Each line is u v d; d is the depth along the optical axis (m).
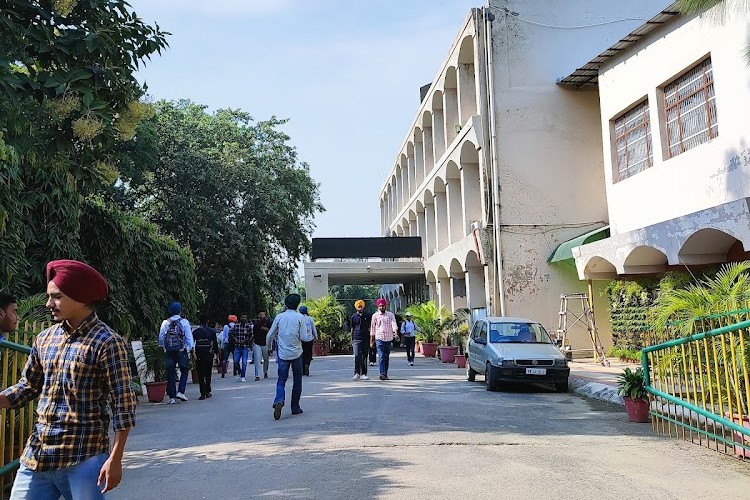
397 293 50.62
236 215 33.09
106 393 3.63
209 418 10.86
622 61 17.44
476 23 23.28
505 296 22.09
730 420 6.96
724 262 13.60
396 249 35.53
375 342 17.12
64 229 12.13
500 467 6.70
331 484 6.08
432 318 28.42
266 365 19.27
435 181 31.73
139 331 16.42
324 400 12.38
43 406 3.55
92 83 7.09
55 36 6.95
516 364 13.62
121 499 5.84
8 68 6.43
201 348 14.20
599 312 22.08
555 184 22.67
